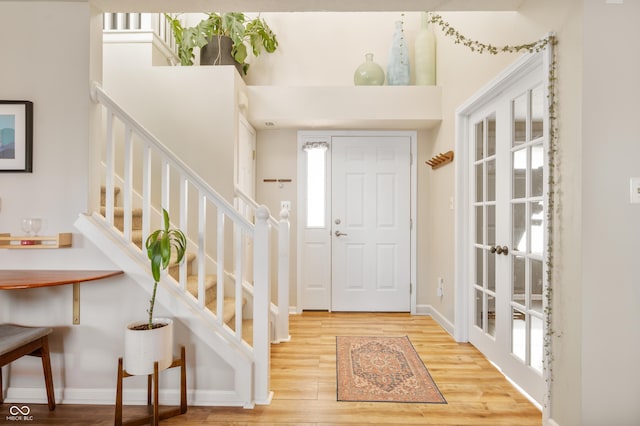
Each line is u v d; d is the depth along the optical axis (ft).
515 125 8.42
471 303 10.73
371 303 14.29
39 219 6.98
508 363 8.53
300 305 14.17
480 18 9.46
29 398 7.34
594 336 5.72
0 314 7.36
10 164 7.32
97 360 7.34
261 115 12.78
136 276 7.28
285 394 7.75
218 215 7.53
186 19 13.93
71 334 7.34
